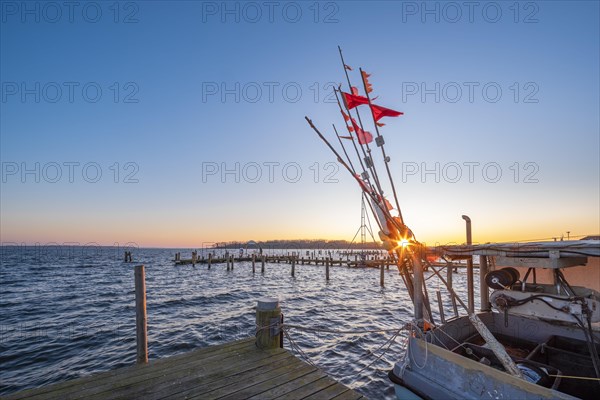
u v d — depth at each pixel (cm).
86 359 993
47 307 1850
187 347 1132
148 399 396
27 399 393
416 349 425
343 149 480
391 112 464
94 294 2341
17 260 7350
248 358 521
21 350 1079
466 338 533
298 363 504
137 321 512
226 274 4138
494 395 332
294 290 2678
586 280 507
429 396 389
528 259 391
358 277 3828
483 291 596
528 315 414
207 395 407
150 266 5509
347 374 877
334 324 1477
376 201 459
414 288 459
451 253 443
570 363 443
